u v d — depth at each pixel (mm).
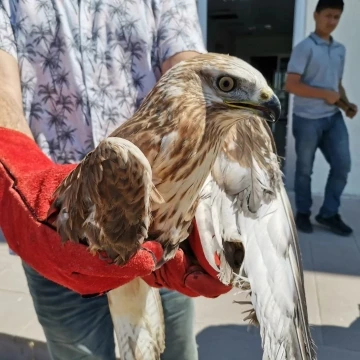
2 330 3385
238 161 1490
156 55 1930
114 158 946
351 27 6410
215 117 1249
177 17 1912
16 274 4199
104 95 1885
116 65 1881
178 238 1346
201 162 1244
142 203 983
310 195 5281
